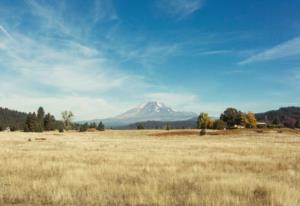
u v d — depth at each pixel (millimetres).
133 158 25250
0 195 11703
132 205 10555
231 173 17234
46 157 25469
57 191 11969
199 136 84125
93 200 11062
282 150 35031
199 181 14594
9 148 35625
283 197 10930
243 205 10234
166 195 11508
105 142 52438
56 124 150875
